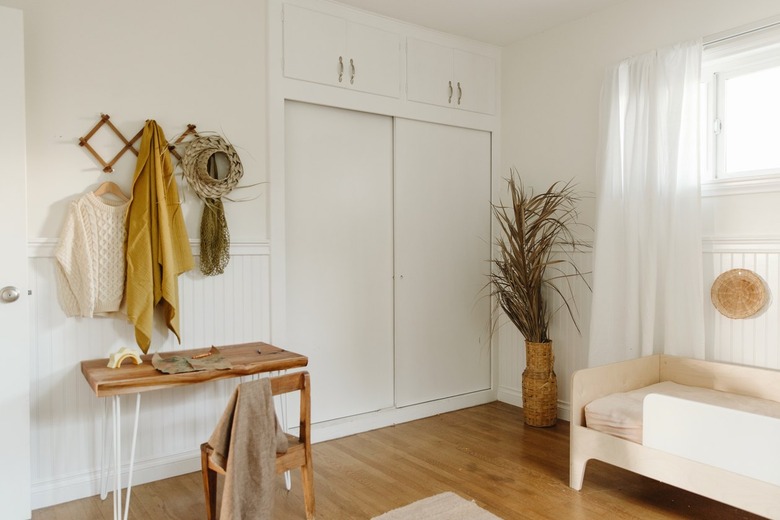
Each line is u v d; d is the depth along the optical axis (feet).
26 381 7.93
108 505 8.48
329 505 8.41
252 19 10.36
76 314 8.58
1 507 7.77
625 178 10.79
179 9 9.55
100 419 8.84
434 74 12.85
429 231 13.00
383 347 12.44
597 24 11.76
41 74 8.36
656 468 7.91
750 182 9.41
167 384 7.52
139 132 9.14
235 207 10.16
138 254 8.66
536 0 11.21
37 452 8.36
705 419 7.38
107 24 8.89
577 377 8.96
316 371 11.44
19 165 7.85
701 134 10.32
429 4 11.39
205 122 9.83
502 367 14.15
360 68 11.68
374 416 12.02
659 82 10.22
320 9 11.10
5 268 7.77
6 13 7.73
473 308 13.82
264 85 10.50
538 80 13.08
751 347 9.37
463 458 10.29
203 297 9.80
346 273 11.83
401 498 8.64
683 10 10.30
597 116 11.78
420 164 12.81
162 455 9.47
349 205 11.85
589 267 11.92
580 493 8.82
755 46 9.43
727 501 7.18
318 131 11.39
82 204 8.54
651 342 10.27
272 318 10.55
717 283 9.73
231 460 6.72
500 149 14.11
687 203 9.86
